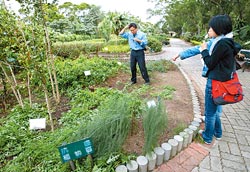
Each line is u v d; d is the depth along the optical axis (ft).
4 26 9.15
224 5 42.37
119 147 6.60
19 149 7.55
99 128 6.61
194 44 72.28
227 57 6.34
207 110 7.57
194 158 7.39
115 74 17.63
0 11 9.04
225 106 12.28
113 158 6.21
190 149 7.85
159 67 20.36
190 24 97.14
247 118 10.66
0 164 7.05
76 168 6.21
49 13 10.78
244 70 22.75
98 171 5.81
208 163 7.18
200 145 8.13
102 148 6.51
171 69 21.15
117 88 14.69
